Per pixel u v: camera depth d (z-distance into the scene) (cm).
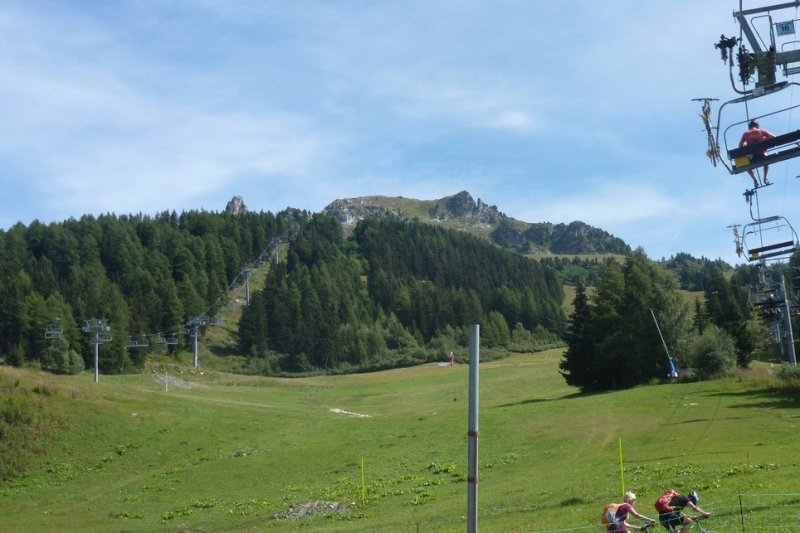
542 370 16212
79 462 7281
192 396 11619
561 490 4172
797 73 2098
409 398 13750
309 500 5119
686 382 9325
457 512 4081
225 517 5019
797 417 5734
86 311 16838
